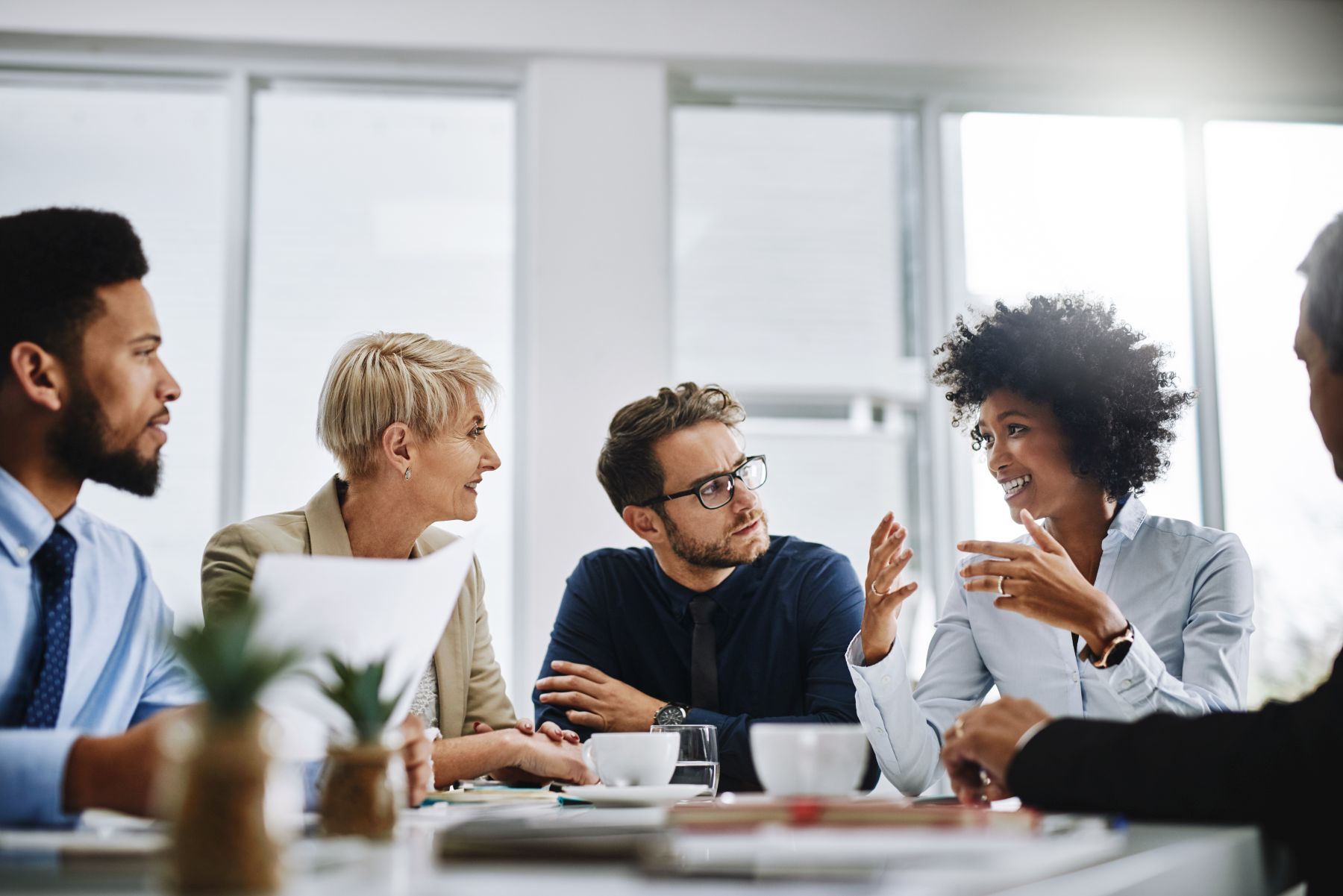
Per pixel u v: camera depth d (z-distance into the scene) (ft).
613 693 6.50
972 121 13.23
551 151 12.28
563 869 2.15
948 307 12.92
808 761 3.48
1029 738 3.25
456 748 5.45
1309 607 12.53
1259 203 13.29
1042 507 6.38
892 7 12.69
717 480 6.69
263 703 3.13
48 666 3.97
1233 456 12.80
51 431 4.12
